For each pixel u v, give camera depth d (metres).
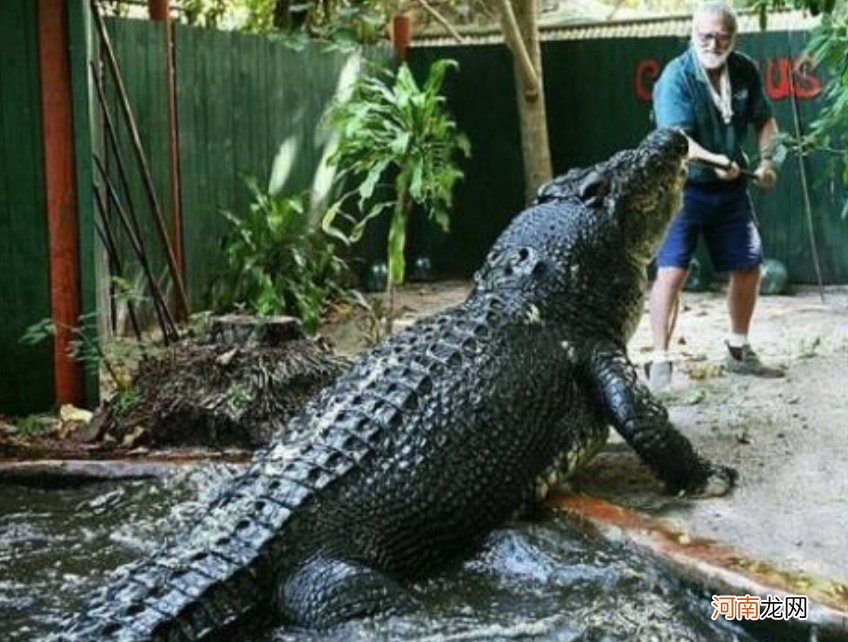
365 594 3.70
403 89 7.20
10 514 4.76
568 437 4.62
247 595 3.64
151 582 3.57
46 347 6.12
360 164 7.43
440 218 7.53
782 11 8.17
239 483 4.03
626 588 3.88
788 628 3.54
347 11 10.84
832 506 4.48
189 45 8.20
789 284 9.77
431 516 4.11
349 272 9.81
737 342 6.57
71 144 6.03
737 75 6.39
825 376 6.46
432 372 4.37
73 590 3.99
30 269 6.08
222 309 8.29
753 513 4.43
